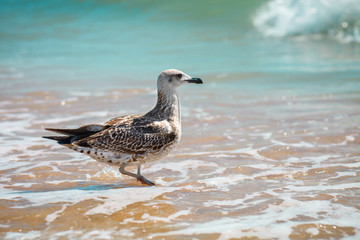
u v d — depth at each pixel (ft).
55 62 73.00
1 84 57.52
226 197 25.58
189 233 21.21
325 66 62.69
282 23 89.86
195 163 31.71
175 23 100.37
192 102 48.70
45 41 93.81
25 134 38.06
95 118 42.47
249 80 57.67
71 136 27.73
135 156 28.14
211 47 79.61
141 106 46.65
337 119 40.68
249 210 23.70
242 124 40.42
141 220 22.67
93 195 26.03
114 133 27.63
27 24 114.21
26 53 81.92
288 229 21.42
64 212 23.61
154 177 29.58
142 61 71.10
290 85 54.29
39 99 49.73
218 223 22.20
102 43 88.38
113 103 47.96
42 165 31.35
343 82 54.03
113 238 20.79
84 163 32.01
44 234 21.21
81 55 78.18
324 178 28.22
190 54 74.59
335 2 86.94
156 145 28.27
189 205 24.49
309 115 42.27
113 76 61.52
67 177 29.37
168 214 23.36
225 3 102.42
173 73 29.53
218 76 60.18
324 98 48.01
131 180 29.37
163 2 111.04
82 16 117.39
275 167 30.48
